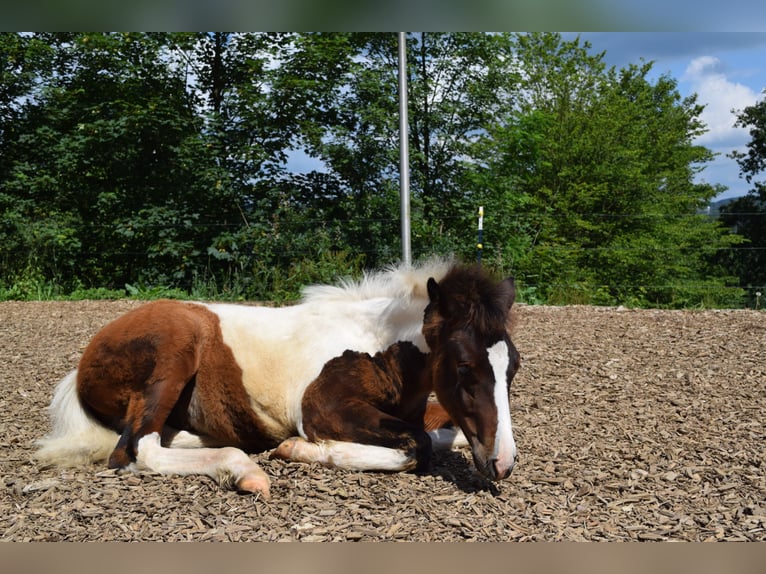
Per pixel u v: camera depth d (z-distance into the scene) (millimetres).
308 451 2082
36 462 2160
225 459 1980
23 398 2771
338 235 6137
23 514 1834
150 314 2178
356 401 2121
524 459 2188
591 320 4250
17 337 3766
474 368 1912
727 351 3377
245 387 2189
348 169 6391
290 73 6332
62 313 4633
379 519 1812
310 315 2254
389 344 2166
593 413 2590
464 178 6906
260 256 6012
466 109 6871
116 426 2221
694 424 2473
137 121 6016
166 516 1825
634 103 11281
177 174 6312
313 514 1834
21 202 6406
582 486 2006
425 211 6781
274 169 6336
